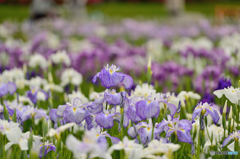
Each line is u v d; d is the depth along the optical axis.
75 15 29.16
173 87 6.88
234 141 3.13
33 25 21.33
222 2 56.12
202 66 8.60
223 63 7.52
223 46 10.48
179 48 10.77
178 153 3.10
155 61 9.70
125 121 3.00
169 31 19.53
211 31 18.97
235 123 3.50
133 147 2.41
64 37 18.88
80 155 2.29
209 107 3.00
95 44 11.77
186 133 2.71
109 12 41.66
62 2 40.50
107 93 2.94
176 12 29.84
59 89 5.49
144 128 2.86
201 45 10.88
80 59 8.66
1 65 7.62
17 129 2.74
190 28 20.28
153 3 58.91
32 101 4.27
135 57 9.60
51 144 2.98
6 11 38.72
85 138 2.07
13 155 2.94
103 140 2.77
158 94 3.03
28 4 48.56
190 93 3.92
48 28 20.70
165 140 2.76
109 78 3.00
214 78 6.73
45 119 3.23
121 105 2.88
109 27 21.77
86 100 4.32
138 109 2.74
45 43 11.52
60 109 2.99
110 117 2.92
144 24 23.16
